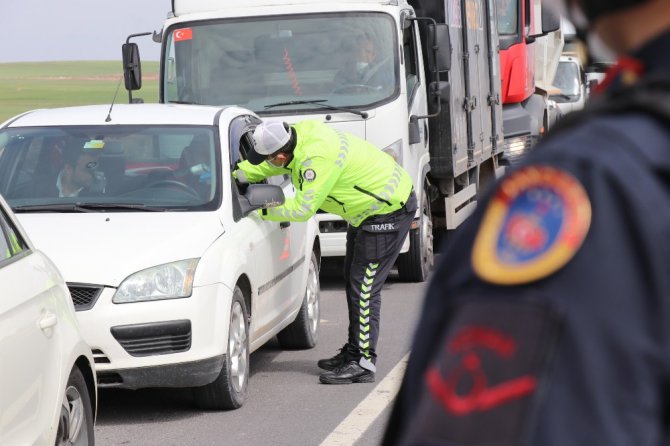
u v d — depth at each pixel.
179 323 17.36
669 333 2.91
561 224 3.01
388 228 20.22
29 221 19.03
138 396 20.05
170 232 18.48
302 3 31.55
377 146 30.72
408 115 31.45
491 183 3.31
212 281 17.84
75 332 13.74
